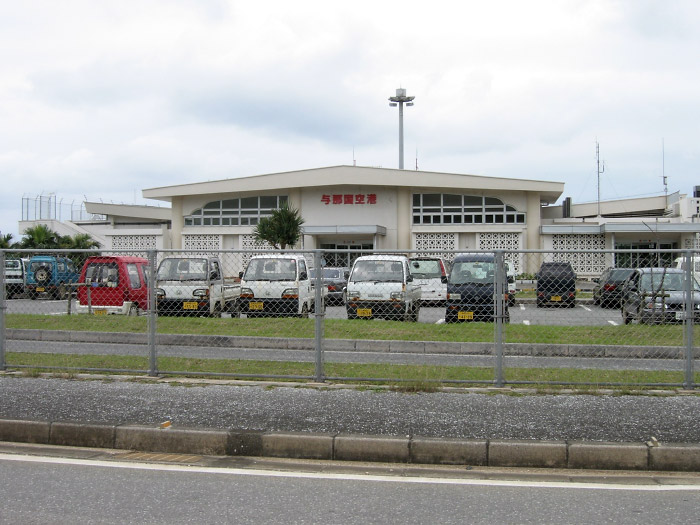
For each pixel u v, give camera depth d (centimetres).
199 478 570
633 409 734
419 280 2209
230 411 726
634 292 921
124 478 569
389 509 495
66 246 4081
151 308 924
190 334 1152
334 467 608
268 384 870
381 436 634
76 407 742
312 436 634
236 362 992
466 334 1128
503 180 4156
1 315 963
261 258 1579
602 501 514
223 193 4547
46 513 486
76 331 1198
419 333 1145
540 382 852
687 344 838
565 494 530
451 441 617
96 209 5666
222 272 1647
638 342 920
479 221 4278
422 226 4309
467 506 502
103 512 488
